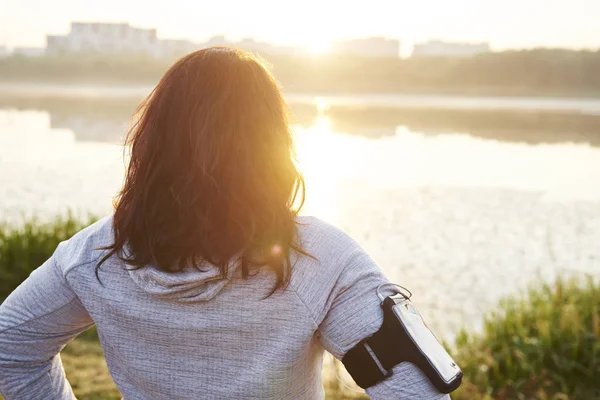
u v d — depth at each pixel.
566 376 4.15
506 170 23.62
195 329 0.97
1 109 68.75
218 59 0.98
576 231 12.16
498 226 12.48
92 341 4.99
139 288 1.00
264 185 0.93
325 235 0.96
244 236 0.92
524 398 3.99
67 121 49.09
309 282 0.94
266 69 1.01
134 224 0.96
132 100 107.12
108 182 16.83
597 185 19.28
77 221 7.40
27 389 1.10
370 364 0.92
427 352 0.90
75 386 3.98
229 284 0.95
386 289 0.94
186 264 0.94
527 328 4.66
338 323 0.94
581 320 4.57
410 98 158.75
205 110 0.94
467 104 146.00
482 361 4.39
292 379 0.97
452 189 17.70
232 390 0.98
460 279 8.62
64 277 1.06
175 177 0.94
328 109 102.31
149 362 1.01
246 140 0.94
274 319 0.94
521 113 107.69
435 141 40.28
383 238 11.14
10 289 6.11
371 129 52.31
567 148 37.84
